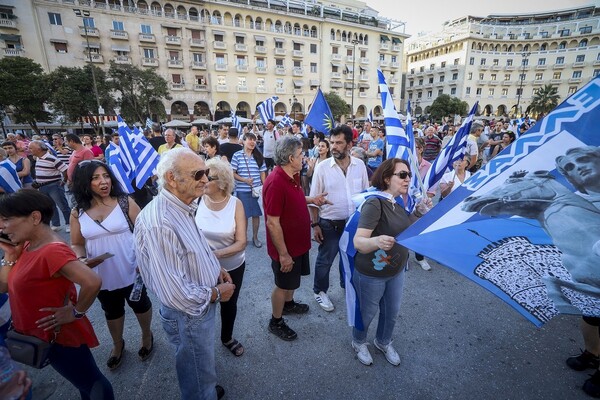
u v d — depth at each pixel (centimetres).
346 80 4616
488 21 6269
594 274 104
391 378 205
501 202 121
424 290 314
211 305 149
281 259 220
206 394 152
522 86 5678
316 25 4291
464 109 4606
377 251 188
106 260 196
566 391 192
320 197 268
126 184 400
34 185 535
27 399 115
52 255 132
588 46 5244
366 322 208
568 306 105
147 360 223
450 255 122
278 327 246
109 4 3212
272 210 214
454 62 5653
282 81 4172
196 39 3581
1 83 2339
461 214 129
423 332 249
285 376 207
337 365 216
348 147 276
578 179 108
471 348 231
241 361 221
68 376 151
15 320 138
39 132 2889
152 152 425
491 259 117
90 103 2577
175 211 136
